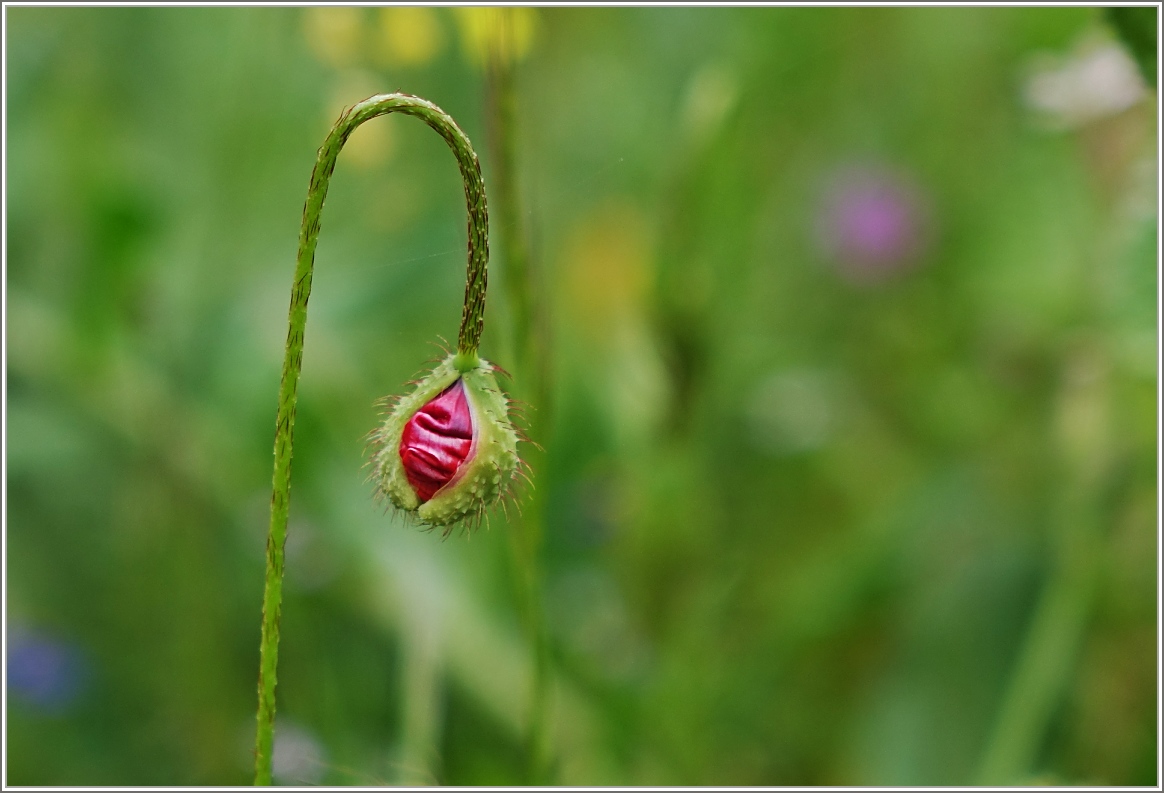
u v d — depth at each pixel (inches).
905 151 35.6
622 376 27.1
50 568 27.4
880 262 33.7
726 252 27.5
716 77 26.8
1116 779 25.9
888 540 27.3
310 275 21.3
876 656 27.0
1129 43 24.6
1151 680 26.2
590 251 32.0
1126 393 26.1
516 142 23.9
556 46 35.7
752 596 27.5
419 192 30.5
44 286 29.0
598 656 26.6
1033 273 31.6
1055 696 25.7
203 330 28.5
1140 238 25.1
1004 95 34.3
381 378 29.9
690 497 26.8
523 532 24.0
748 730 26.5
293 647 26.9
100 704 26.9
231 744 26.7
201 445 27.6
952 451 29.2
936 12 35.7
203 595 27.3
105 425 27.7
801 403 30.8
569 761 25.8
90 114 29.9
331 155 21.1
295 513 27.4
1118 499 26.0
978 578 26.5
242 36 30.3
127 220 27.7
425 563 26.7
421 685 25.7
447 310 29.8
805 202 34.4
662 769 26.0
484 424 21.7
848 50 35.4
